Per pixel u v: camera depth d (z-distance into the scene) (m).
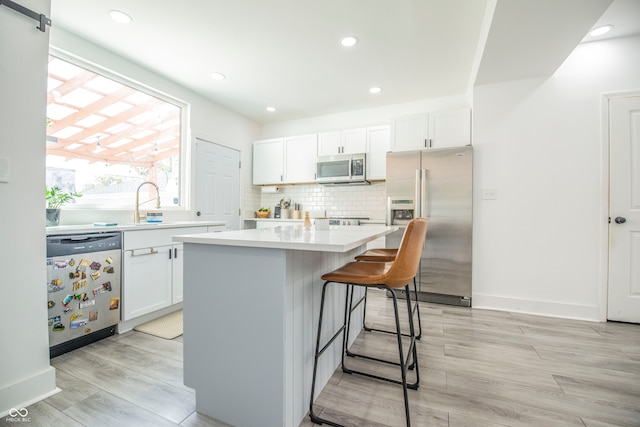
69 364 1.77
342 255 2.00
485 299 2.88
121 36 2.44
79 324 1.95
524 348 2.00
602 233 2.53
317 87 3.45
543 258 2.70
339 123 4.37
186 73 3.10
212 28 2.33
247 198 4.59
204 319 1.33
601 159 2.53
